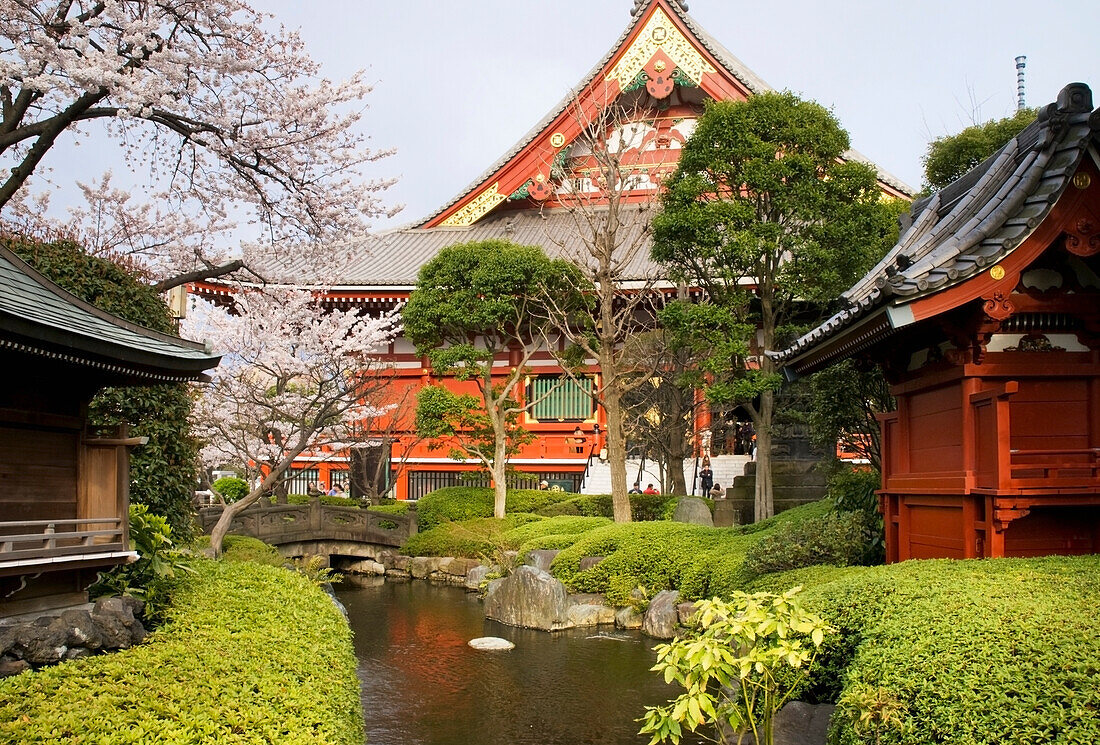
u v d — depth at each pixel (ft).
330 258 57.88
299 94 49.11
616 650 49.73
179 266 57.47
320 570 62.90
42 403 25.35
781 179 68.33
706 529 61.57
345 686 25.54
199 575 31.17
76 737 17.88
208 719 19.62
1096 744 16.19
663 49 106.01
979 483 29.91
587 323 89.81
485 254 87.61
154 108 44.68
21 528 24.40
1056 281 31.27
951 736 17.92
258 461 71.05
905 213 43.11
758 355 74.54
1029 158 30.89
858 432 56.08
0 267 25.43
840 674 25.17
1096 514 31.17
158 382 27.48
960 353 30.63
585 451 103.91
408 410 107.04
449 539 82.84
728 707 24.27
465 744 34.30
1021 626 20.22
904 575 26.71
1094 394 30.81
